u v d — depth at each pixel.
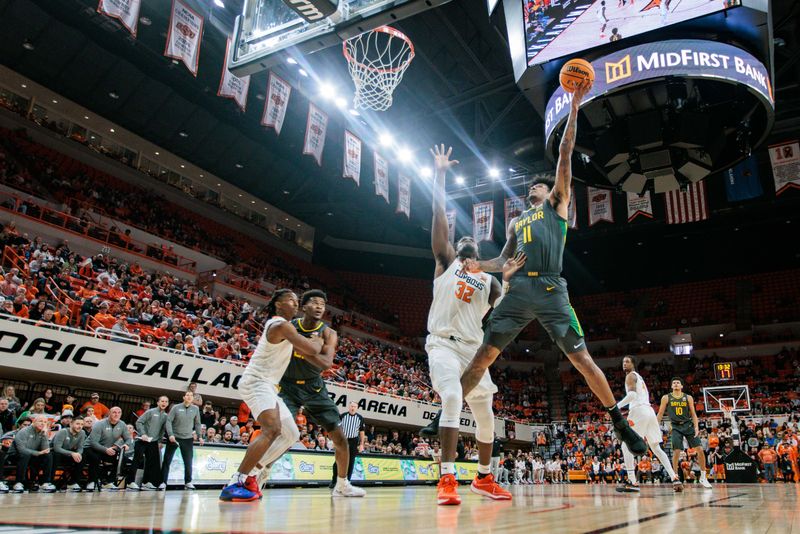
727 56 9.02
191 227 25.84
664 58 9.09
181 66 21.27
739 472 13.22
